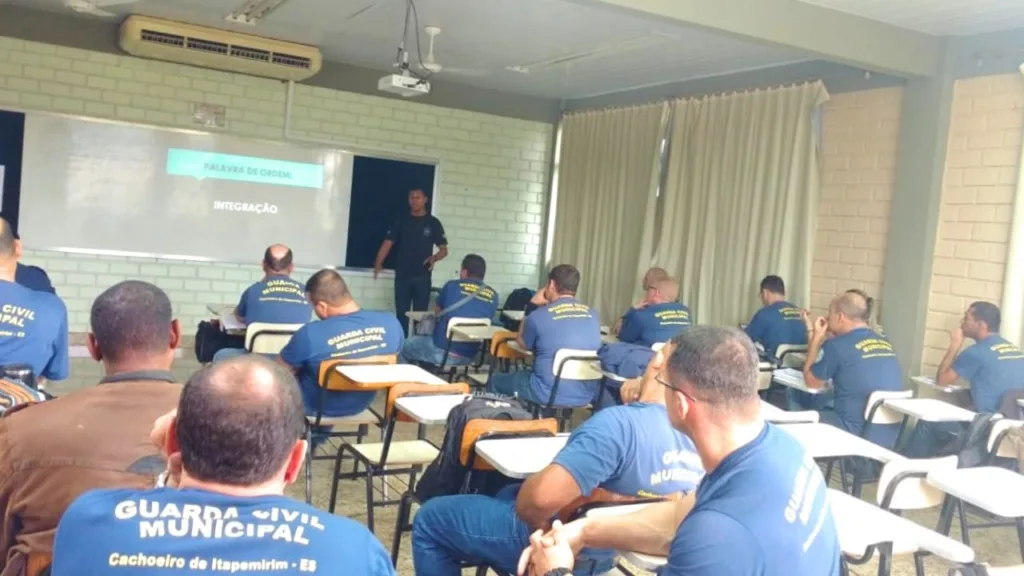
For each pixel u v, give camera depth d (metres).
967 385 4.58
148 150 6.91
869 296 5.18
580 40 5.90
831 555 1.42
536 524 1.98
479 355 5.90
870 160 5.52
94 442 1.56
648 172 7.29
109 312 1.70
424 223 7.60
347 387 3.42
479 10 5.31
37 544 1.54
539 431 2.51
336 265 7.75
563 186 8.43
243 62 6.74
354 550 1.10
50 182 6.61
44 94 6.52
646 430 2.00
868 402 3.92
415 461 3.07
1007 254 4.67
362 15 5.71
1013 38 4.68
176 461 1.19
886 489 2.46
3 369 2.52
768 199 6.10
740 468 1.39
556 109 8.62
